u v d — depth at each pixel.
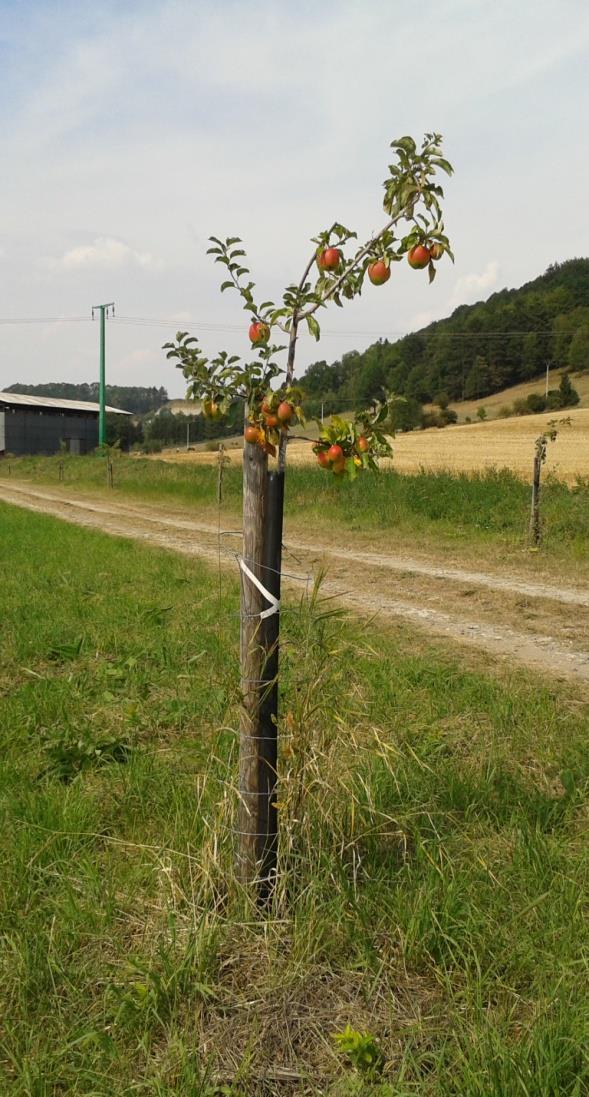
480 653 6.80
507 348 109.62
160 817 3.66
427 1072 2.31
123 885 3.16
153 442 97.00
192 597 8.81
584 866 3.16
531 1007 2.49
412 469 33.56
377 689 5.39
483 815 3.70
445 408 101.25
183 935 2.82
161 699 5.43
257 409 2.91
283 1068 2.34
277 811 3.04
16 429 71.44
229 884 3.01
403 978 2.68
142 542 14.37
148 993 2.52
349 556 12.52
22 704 5.24
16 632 7.07
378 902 2.99
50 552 12.62
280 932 2.82
